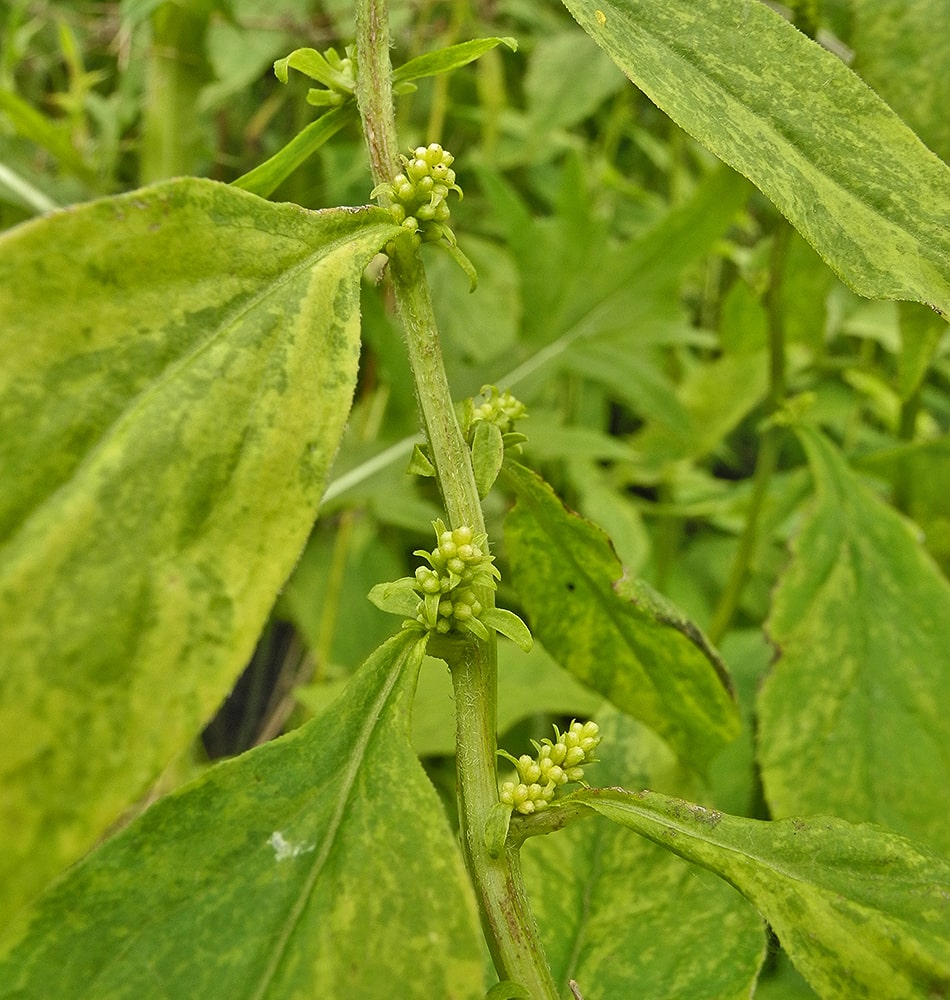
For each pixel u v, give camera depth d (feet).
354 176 1.62
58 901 0.41
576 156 1.39
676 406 1.42
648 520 1.72
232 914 0.41
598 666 0.73
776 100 0.50
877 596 0.95
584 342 1.42
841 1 1.10
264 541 0.39
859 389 1.66
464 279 1.74
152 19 1.25
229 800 0.43
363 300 1.32
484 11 1.89
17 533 0.36
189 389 0.39
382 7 0.52
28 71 1.95
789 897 0.46
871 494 1.00
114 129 1.55
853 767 0.88
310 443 0.40
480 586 0.49
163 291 0.40
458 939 0.40
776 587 0.95
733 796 1.05
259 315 0.41
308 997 0.39
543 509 0.63
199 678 0.36
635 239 1.38
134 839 0.42
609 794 0.49
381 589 0.48
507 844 0.50
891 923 0.45
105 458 0.37
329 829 0.42
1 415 0.36
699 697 0.71
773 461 1.15
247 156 1.85
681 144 1.86
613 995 0.69
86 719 0.35
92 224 0.39
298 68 0.53
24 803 0.34
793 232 1.07
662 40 0.50
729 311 1.36
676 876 0.77
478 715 0.50
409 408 1.40
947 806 0.87
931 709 0.90
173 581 0.37
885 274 0.48
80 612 0.36
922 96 0.85
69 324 0.38
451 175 0.50
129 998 0.39
